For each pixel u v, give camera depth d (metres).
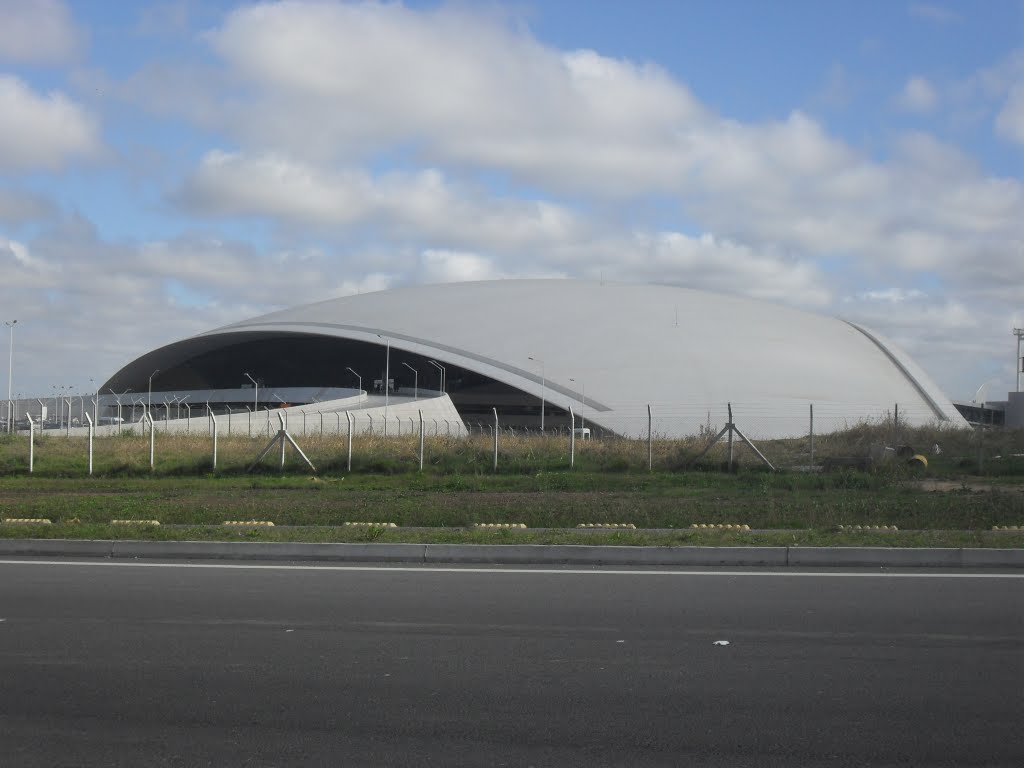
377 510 16.53
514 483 22.36
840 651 7.22
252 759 5.04
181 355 73.62
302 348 70.31
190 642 7.47
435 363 60.81
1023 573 10.84
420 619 8.31
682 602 9.08
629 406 54.66
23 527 13.34
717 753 5.13
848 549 11.56
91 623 8.12
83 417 57.66
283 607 8.82
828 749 5.19
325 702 5.97
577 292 69.69
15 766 4.93
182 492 20.81
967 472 25.53
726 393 56.06
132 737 5.36
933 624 8.14
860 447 34.84
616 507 17.05
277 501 18.44
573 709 5.84
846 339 68.44
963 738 5.36
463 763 4.98
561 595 9.43
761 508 16.88
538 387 56.00
